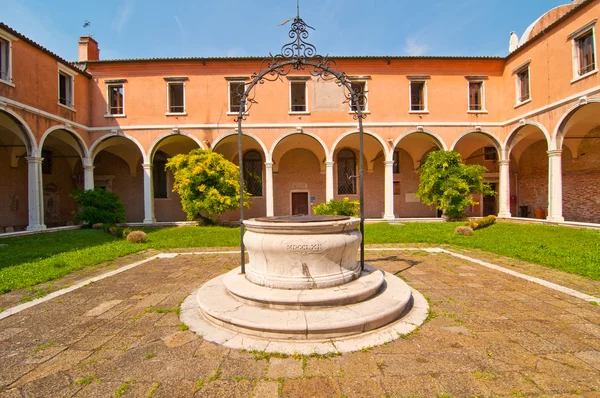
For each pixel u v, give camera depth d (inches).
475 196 825.5
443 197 610.5
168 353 123.1
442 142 673.0
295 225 162.1
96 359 119.9
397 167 830.5
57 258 307.9
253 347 125.6
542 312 161.6
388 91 676.1
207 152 605.0
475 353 119.9
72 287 217.6
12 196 668.1
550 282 217.6
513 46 711.7
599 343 127.6
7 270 257.4
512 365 111.4
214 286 190.7
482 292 196.4
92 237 453.7
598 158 610.9
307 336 131.4
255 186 804.0
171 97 679.1
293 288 163.6
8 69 480.4
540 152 737.6
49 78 554.9
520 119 619.5
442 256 315.6
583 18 483.8
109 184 813.2
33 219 515.2
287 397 95.0
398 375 105.8
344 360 115.6
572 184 663.1
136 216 807.1
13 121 497.7
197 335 138.4
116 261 311.1
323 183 818.2
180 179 588.7
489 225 528.7
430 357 117.2
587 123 579.5
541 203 737.6
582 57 498.0
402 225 564.1
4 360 120.5
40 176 530.0
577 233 416.2
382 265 274.7
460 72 684.7
